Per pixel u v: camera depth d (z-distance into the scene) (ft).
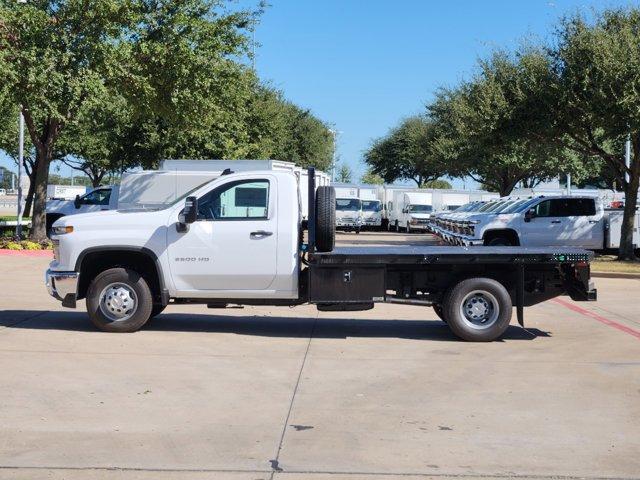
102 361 29.73
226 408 23.61
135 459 18.88
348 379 27.63
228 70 82.79
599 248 78.48
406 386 26.66
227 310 44.62
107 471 18.03
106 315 35.73
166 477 17.70
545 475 18.16
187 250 35.14
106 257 36.27
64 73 72.79
